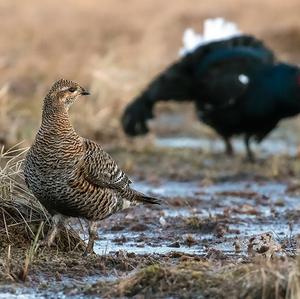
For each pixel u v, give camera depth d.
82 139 10.17
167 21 32.34
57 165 9.85
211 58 19.03
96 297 8.95
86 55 26.97
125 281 9.03
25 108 20.58
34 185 9.99
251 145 20.44
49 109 9.94
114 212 10.59
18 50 27.16
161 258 10.27
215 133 21.19
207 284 8.85
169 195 14.87
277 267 8.71
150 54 26.86
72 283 9.33
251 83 18.47
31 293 9.09
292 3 34.34
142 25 32.09
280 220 12.92
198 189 15.61
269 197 14.78
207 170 17.34
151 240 11.68
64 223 10.51
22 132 18.06
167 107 23.81
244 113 18.50
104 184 10.20
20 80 23.97
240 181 16.42
